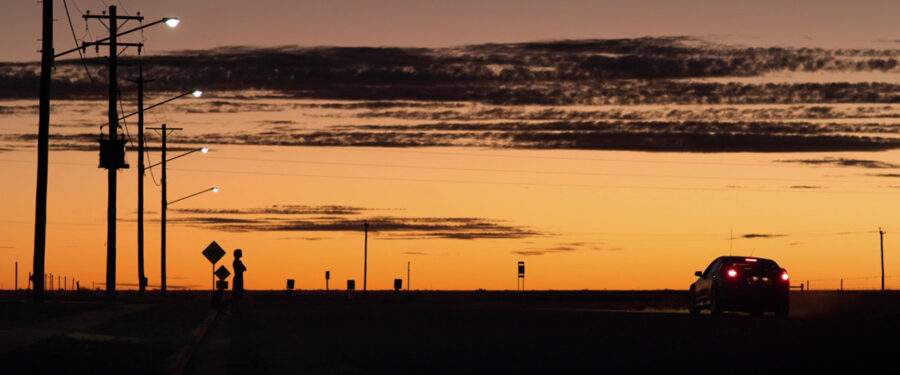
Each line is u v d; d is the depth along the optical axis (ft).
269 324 104.27
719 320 104.68
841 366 59.00
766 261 119.34
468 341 77.66
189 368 64.39
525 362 61.87
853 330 87.61
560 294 323.98
